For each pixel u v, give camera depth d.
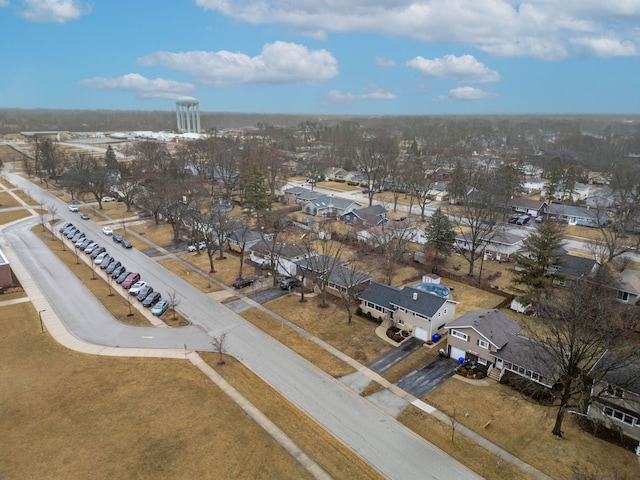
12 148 197.75
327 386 37.12
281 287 56.84
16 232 79.44
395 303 46.88
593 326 32.44
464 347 40.59
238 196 107.75
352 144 187.62
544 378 35.94
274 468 28.19
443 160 157.75
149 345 42.94
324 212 95.62
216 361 40.34
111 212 96.00
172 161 113.81
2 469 27.64
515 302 51.56
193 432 31.16
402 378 38.47
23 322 46.66
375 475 27.97
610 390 31.44
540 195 115.69
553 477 27.91
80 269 62.66
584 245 76.12
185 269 63.56
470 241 68.25
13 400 34.25
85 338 44.00
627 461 29.25
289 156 169.75
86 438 30.41
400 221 80.81
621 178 101.44
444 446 30.55
